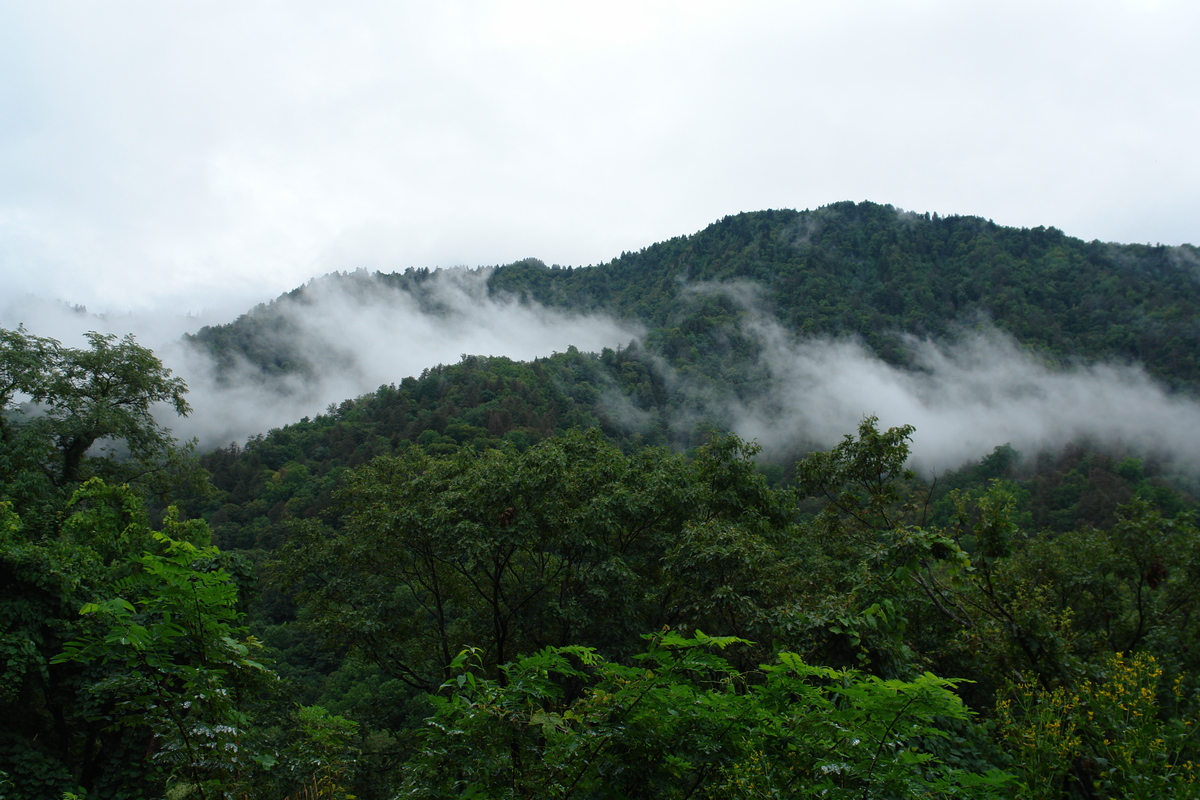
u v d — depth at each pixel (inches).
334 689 1019.3
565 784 133.6
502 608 563.8
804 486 494.3
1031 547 476.4
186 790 140.4
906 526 264.7
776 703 148.8
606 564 473.7
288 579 592.4
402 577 636.1
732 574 404.8
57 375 783.1
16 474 642.8
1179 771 160.9
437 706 145.0
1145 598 436.8
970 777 149.6
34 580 366.9
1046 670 234.7
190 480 892.0
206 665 139.1
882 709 129.6
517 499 500.4
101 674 373.1
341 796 191.3
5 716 412.5
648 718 134.7
